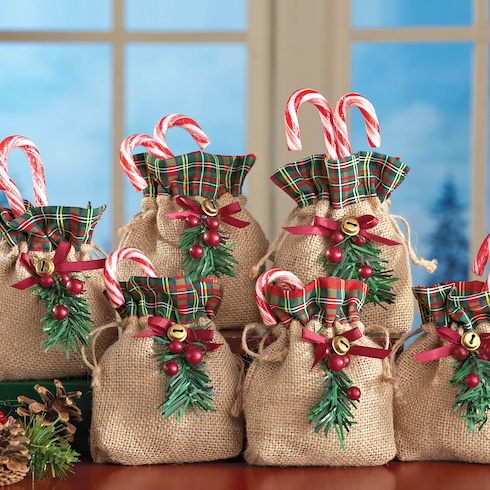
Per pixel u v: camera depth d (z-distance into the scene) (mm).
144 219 1661
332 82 2879
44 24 2885
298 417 1471
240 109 2906
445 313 1514
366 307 1598
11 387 1553
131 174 1631
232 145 2912
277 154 2871
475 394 1466
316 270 1560
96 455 1517
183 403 1479
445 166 2883
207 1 2898
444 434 1492
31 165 1628
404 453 1525
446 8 2861
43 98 2895
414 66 2875
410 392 1531
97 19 2885
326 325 1496
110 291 1514
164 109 2902
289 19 2873
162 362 1486
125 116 2898
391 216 1627
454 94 2871
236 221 1632
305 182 1588
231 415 1521
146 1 2887
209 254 1598
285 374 1477
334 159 1566
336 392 1459
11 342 1555
